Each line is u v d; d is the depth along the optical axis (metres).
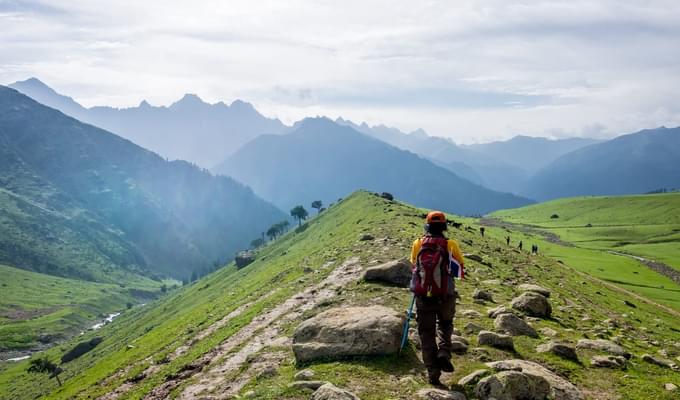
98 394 24.31
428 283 9.98
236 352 18.75
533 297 19.23
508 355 12.72
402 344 12.27
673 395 10.68
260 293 39.81
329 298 22.62
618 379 11.63
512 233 172.12
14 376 157.00
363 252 37.41
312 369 12.05
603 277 91.69
